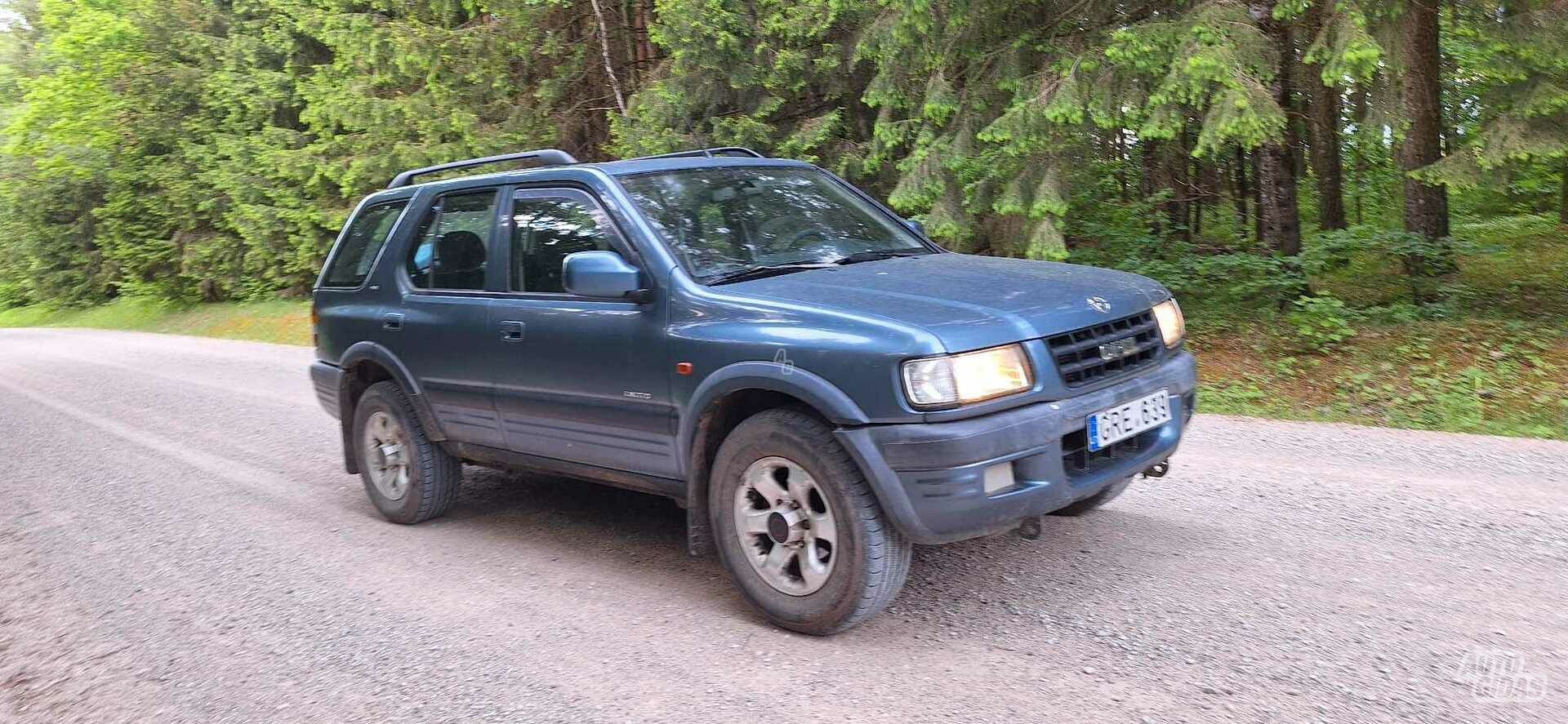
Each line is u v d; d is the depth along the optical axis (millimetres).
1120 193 11875
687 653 3727
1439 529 4453
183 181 27203
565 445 4609
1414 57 8203
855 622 3701
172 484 7129
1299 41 9328
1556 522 4445
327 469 7297
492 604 4367
